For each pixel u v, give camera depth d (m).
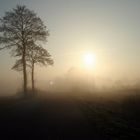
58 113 21.45
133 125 17.31
